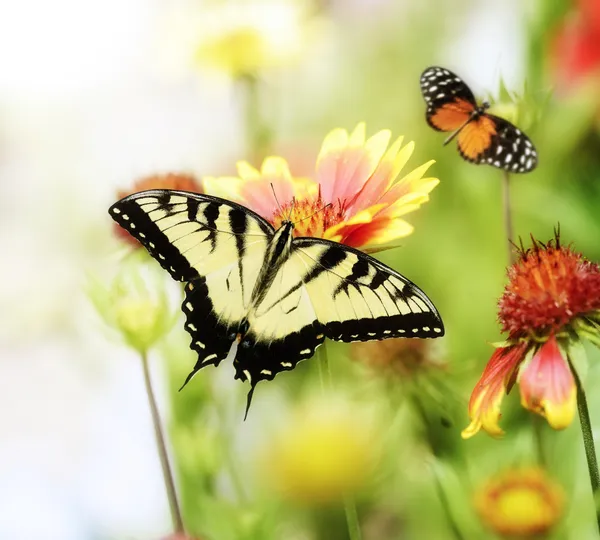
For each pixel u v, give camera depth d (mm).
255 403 890
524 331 801
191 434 873
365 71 1142
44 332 1291
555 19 999
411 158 1032
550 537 821
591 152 1004
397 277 809
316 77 1170
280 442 784
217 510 854
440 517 869
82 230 1335
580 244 979
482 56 1096
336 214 846
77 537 938
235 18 1068
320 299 823
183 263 843
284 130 1136
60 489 1048
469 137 842
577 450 859
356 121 1107
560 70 987
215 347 840
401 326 807
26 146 1553
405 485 868
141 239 839
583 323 794
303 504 793
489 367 807
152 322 836
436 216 1008
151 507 991
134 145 1416
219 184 871
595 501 776
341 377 906
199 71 1069
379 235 822
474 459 877
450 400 889
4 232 1412
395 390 891
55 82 1643
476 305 952
